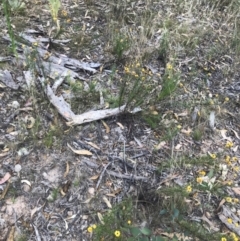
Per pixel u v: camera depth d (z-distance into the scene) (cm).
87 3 368
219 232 219
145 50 322
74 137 250
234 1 405
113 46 321
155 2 388
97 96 276
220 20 388
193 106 290
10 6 332
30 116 256
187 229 213
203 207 231
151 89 284
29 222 210
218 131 281
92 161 241
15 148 238
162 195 226
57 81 279
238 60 346
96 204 222
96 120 261
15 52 259
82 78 292
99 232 204
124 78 288
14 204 216
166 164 245
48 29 329
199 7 394
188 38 348
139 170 242
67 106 262
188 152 260
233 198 239
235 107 305
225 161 258
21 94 268
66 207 219
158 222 218
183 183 239
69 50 314
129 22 358
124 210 216
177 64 328
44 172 231
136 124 267
